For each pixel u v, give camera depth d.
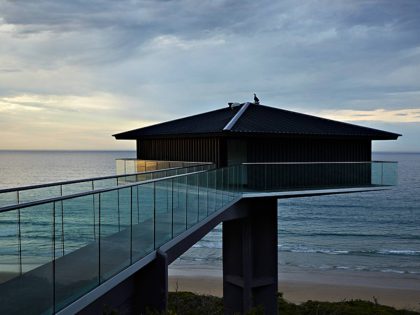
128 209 7.40
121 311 7.91
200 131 17.20
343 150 19.73
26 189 7.75
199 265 42.50
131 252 7.50
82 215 6.04
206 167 16.02
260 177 16.69
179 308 22.88
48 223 5.31
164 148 20.64
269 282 18.38
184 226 10.14
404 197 81.50
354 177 18.70
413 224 58.97
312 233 55.03
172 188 9.38
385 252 45.84
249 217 17.98
